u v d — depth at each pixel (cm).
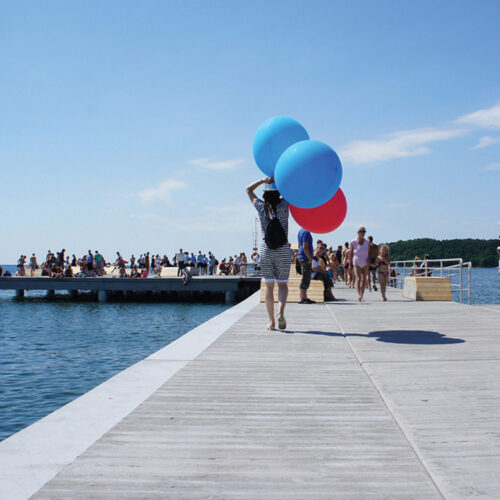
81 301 3228
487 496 194
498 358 471
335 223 645
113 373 1070
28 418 753
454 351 510
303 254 1123
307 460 232
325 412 308
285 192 586
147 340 1570
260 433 269
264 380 388
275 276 666
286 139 635
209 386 368
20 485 203
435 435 263
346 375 407
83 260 3619
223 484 206
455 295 3412
